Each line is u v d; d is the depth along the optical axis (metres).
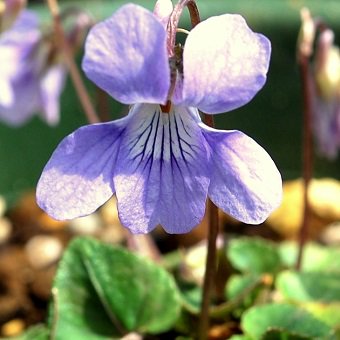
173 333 0.12
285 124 0.18
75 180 0.08
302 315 0.11
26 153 0.18
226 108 0.08
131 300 0.11
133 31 0.08
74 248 0.11
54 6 0.13
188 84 0.08
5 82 0.14
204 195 0.08
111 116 0.18
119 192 0.08
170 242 0.16
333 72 0.13
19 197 0.18
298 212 0.16
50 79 0.14
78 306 0.11
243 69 0.08
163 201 0.09
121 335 0.11
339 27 0.18
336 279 0.12
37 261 0.15
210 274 0.10
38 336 0.11
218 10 0.18
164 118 0.09
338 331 0.11
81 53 0.18
